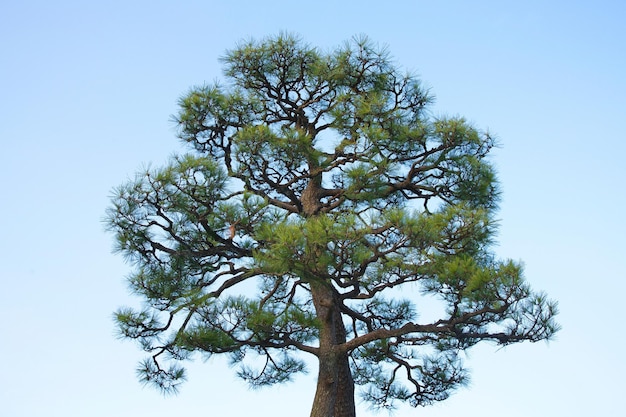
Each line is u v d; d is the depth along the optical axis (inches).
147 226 450.0
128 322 468.8
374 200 475.2
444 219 419.8
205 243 466.0
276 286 481.1
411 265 410.0
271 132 438.9
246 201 427.2
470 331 436.8
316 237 383.2
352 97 494.6
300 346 455.2
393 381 558.3
